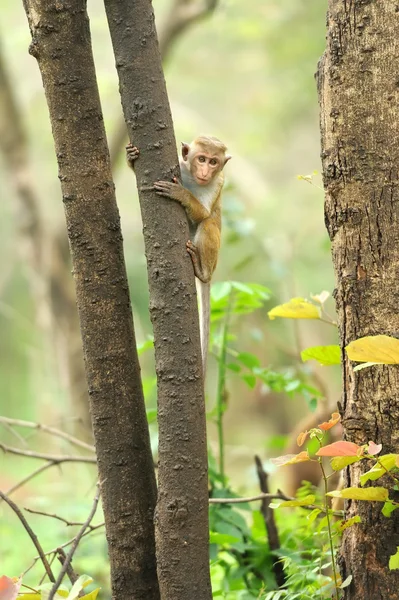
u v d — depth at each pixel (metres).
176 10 23.12
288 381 12.08
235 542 10.24
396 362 7.03
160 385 7.61
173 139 7.84
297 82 36.09
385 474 7.66
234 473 22.56
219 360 12.09
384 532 7.64
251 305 12.30
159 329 7.62
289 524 12.03
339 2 7.97
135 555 8.02
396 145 7.77
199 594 7.48
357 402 7.84
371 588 7.67
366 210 7.87
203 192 10.88
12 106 26.39
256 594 9.97
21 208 26.22
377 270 7.83
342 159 7.96
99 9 28.91
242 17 33.41
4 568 14.36
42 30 7.79
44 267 25.80
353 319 7.93
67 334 25.33
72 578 7.87
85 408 23.78
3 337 43.41
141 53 7.68
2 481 20.59
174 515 7.46
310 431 7.93
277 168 42.97
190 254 7.75
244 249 28.62
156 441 11.07
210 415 12.03
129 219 38.09
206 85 40.56
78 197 7.91
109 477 8.05
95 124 7.92
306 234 34.84
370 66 7.83
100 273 7.96
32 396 38.69
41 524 16.81
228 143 40.62
